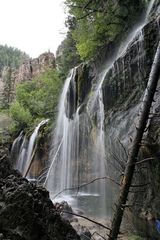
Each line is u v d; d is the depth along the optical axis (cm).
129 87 925
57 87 2436
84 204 1204
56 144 1905
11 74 4747
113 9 1369
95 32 1538
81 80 1628
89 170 1412
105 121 1052
